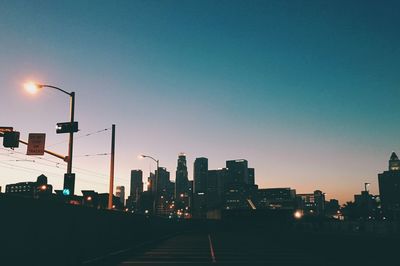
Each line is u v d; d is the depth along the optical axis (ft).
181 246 115.34
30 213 50.14
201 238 171.22
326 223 238.48
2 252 44.11
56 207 57.16
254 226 328.29
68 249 60.08
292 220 328.29
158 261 73.05
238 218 331.16
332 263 68.69
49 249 54.29
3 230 44.62
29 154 89.25
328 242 102.06
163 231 179.01
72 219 62.49
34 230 50.80
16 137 88.58
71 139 86.28
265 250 99.40
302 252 92.48
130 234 106.11
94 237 73.31
